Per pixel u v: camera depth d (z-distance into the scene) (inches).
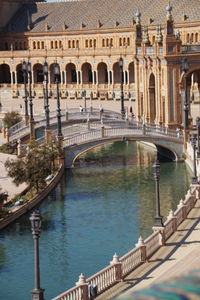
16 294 1549.0
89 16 7524.6
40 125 4281.5
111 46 7194.9
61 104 6520.7
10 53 7539.4
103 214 2413.9
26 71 4202.8
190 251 1550.2
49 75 7436.0
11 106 6515.8
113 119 4520.2
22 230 2183.8
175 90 4183.1
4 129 4254.4
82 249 1926.7
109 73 7027.6
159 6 6929.1
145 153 4013.3
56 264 1780.3
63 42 7559.1
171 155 3703.3
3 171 3186.5
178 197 2684.5
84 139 3508.9
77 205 2586.1
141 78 4564.5
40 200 2655.0
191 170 3297.2
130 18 7130.9
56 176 3083.2
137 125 3983.8
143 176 3213.6
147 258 1504.7
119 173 3316.9
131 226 2207.2
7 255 1893.5
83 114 4574.3
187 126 3710.6
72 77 7426.2
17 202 2455.7
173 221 1759.4
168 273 1370.6
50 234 2126.0
